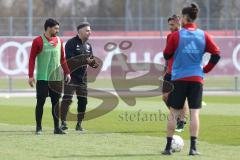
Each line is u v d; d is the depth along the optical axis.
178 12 133.12
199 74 34.94
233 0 134.12
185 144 39.62
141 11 136.38
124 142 40.47
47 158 34.22
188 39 34.75
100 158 34.28
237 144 39.91
